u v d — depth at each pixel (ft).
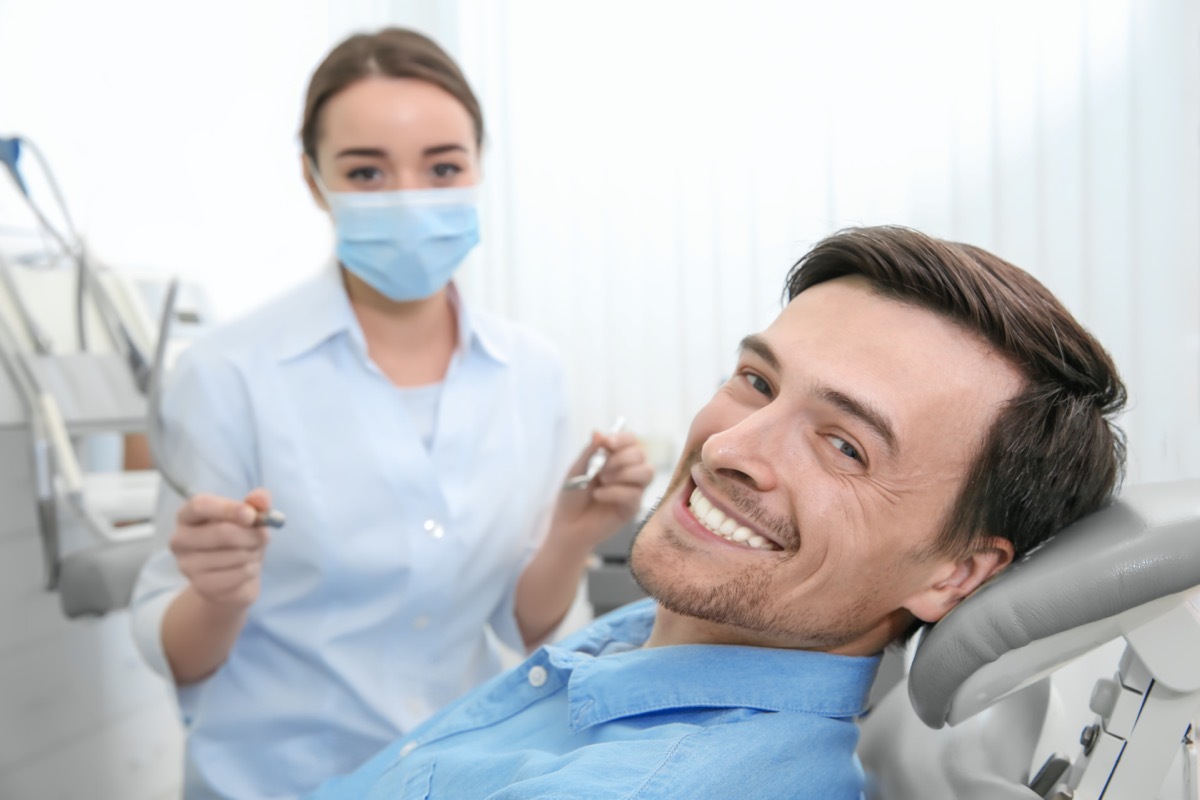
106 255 7.06
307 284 4.49
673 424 7.58
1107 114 6.68
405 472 4.14
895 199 7.07
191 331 6.77
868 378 2.35
